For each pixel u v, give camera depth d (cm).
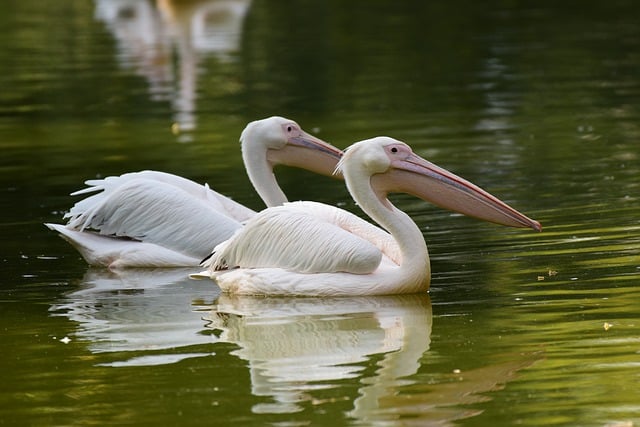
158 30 4191
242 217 1495
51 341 1091
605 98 2503
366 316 1145
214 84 2984
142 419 873
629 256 1286
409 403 883
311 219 1264
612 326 1044
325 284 1230
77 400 922
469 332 1059
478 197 1259
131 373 984
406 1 4769
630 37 3478
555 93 2605
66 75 3191
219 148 2167
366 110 2522
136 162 2066
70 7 4962
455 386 916
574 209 1548
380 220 1246
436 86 2794
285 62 3325
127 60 3453
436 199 1261
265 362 1000
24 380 977
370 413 864
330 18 4350
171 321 1159
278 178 1895
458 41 3588
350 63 3238
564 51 3266
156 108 2662
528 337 1030
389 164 1255
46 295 1284
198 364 1003
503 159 1933
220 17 4500
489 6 4497
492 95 2625
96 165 2056
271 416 866
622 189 1653
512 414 852
